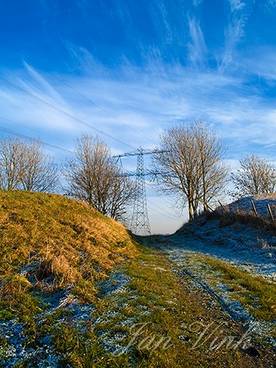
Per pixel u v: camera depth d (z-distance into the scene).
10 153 64.38
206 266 20.48
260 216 34.03
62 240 18.92
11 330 9.94
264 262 22.47
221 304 13.30
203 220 48.78
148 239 40.41
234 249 28.33
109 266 17.38
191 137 64.06
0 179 63.91
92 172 64.19
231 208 47.22
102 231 24.28
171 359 8.73
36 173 66.69
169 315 11.34
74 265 15.98
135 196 69.56
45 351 8.96
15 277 13.24
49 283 13.46
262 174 83.31
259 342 10.18
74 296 12.33
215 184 64.00
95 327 10.12
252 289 15.14
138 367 8.33
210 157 63.84
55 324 10.30
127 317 10.98
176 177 64.81
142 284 14.27
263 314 11.98
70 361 8.42
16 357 8.81
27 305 11.38
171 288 14.88
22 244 16.53
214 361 9.06
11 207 21.81
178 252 27.92
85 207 31.33
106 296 12.96
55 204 26.97
